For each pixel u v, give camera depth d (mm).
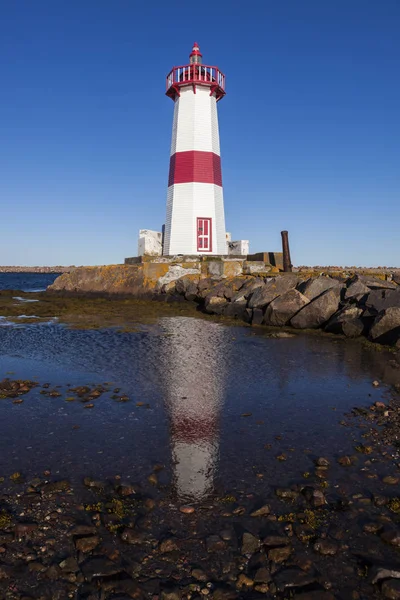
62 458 6457
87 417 8133
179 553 4328
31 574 4020
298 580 3967
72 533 4617
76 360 12844
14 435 7301
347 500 5289
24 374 11258
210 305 24312
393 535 4496
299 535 4602
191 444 6961
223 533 4637
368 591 3861
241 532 4664
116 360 12836
